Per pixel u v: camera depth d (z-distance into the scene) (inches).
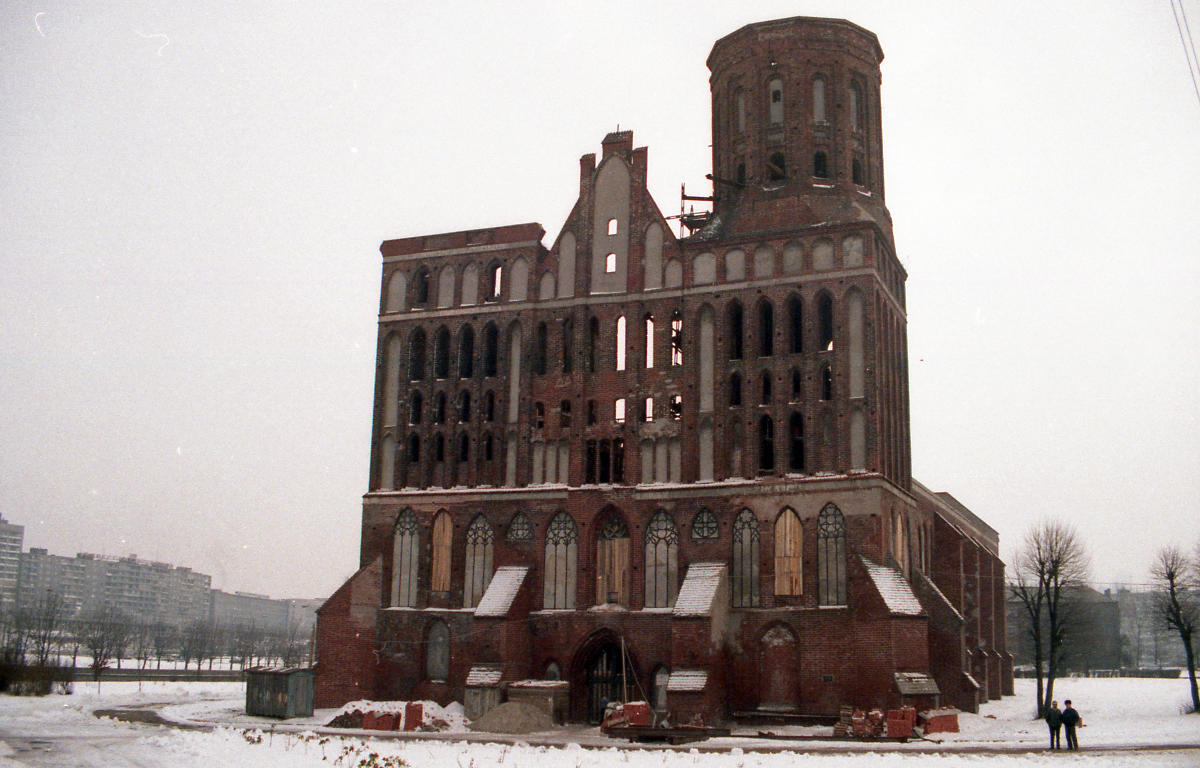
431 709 2282.2
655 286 2593.5
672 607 2413.9
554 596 2514.8
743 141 2709.2
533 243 2728.8
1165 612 3176.7
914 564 2492.6
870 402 2351.1
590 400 2596.0
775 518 2363.4
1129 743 1868.8
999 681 3063.5
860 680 2177.7
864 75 2738.7
